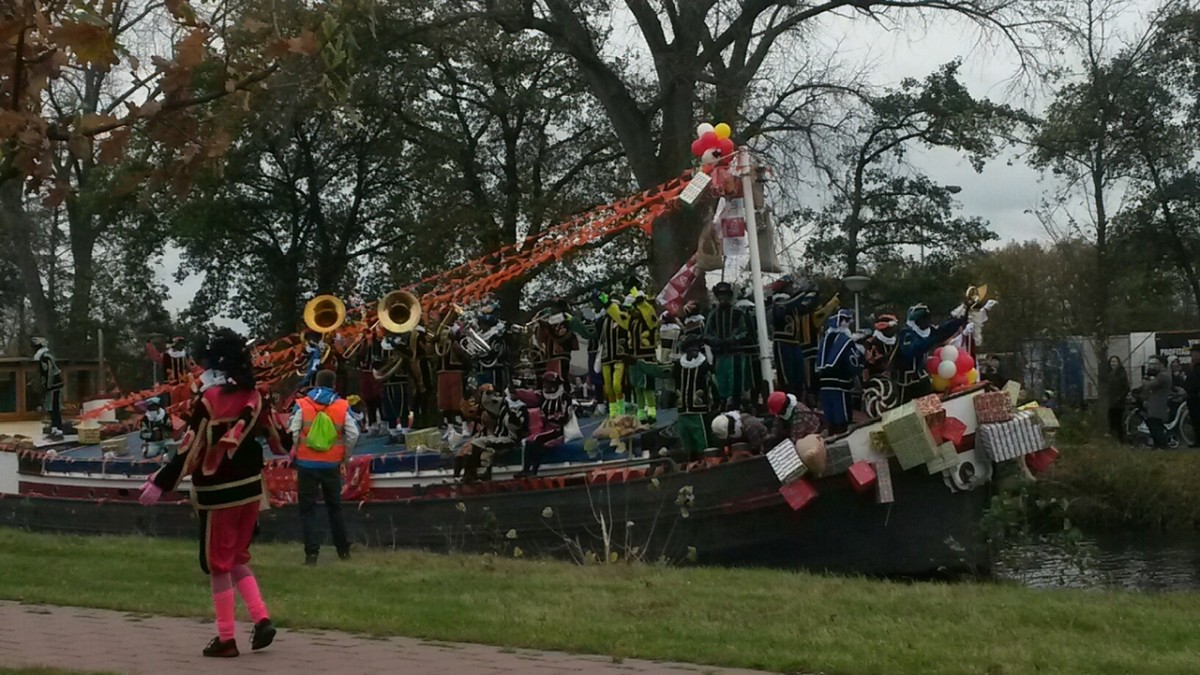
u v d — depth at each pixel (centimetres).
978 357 2202
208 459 837
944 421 1436
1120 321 3800
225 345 848
